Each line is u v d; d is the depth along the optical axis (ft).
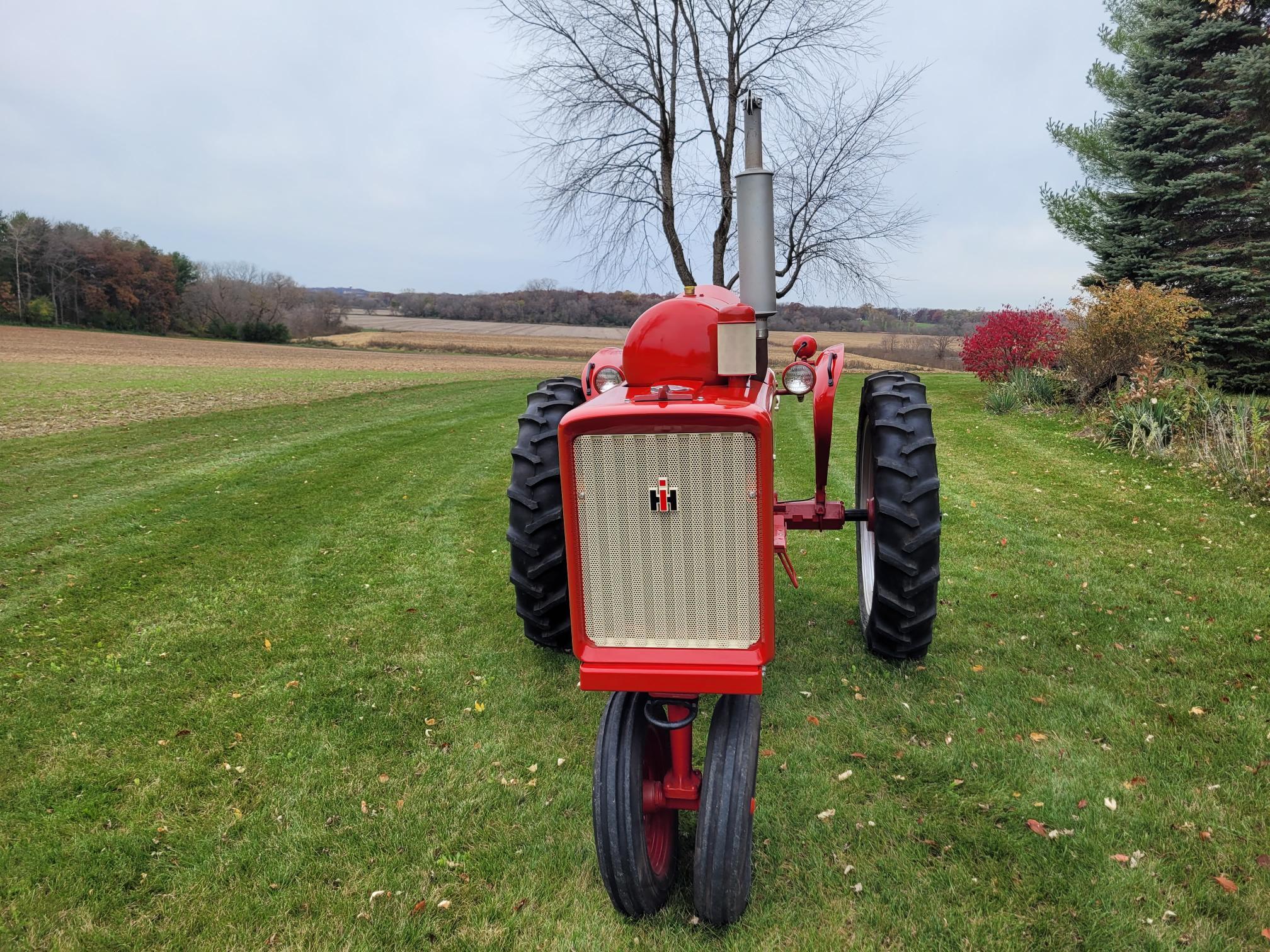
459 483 27.48
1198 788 9.50
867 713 11.44
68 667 13.58
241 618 15.66
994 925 7.63
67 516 23.26
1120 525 20.20
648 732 8.34
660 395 7.66
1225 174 42.83
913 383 12.46
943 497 23.53
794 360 10.91
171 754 10.98
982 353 48.42
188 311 234.79
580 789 10.05
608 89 53.31
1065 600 15.28
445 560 19.13
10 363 95.45
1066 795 9.44
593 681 7.77
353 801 9.90
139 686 12.90
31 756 10.95
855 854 8.68
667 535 7.63
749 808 7.64
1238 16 44.88
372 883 8.51
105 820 9.58
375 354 143.74
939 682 12.25
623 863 7.49
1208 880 8.06
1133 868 8.23
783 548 9.36
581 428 7.51
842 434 35.96
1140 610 14.65
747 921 7.84
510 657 13.74
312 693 12.59
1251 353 45.37
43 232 223.30
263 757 10.87
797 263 56.08
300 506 24.43
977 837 8.80
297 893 8.38
